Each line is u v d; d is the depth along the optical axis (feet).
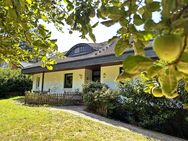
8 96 93.97
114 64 56.29
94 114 45.62
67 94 64.18
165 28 2.03
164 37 1.76
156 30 2.17
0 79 94.07
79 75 69.87
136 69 2.04
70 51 83.35
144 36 3.38
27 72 84.12
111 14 3.87
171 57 1.73
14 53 15.19
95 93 47.37
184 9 2.02
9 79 95.66
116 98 43.65
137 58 2.03
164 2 2.09
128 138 29.12
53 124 34.99
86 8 5.22
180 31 1.94
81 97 64.39
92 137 28.94
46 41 11.90
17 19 7.58
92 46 76.23
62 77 76.69
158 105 36.73
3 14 10.67
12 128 33.63
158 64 2.08
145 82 4.71
